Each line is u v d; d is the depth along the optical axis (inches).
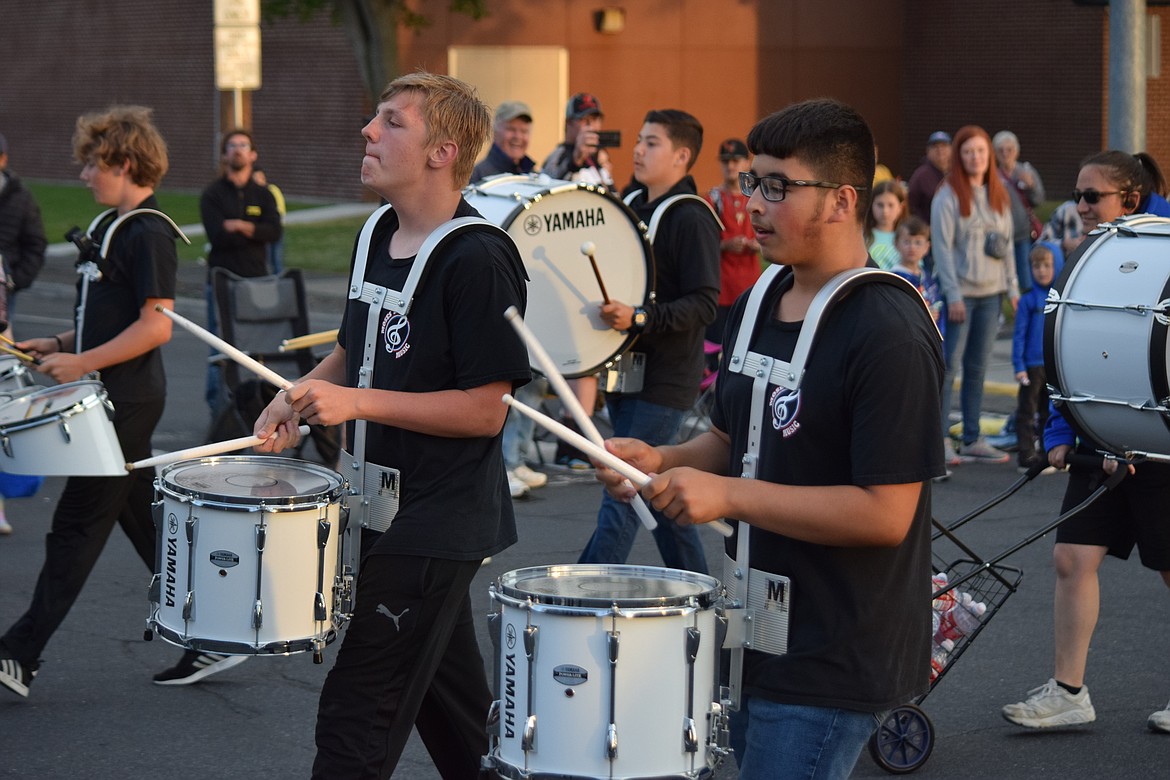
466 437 132.1
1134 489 187.8
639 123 996.6
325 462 334.6
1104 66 934.4
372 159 134.2
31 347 206.8
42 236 394.3
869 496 103.0
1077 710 194.4
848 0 995.9
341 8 827.4
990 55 975.6
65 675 211.2
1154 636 236.7
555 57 992.2
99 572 265.6
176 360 514.0
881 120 1012.5
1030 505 328.8
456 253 131.6
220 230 422.0
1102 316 177.2
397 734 132.2
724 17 990.4
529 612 105.6
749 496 104.1
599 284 228.1
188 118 1208.8
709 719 108.3
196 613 136.5
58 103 1312.7
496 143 384.2
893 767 180.4
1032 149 969.5
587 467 365.4
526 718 106.2
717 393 118.5
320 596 136.3
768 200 108.0
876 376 103.1
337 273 737.6
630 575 117.8
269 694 205.5
